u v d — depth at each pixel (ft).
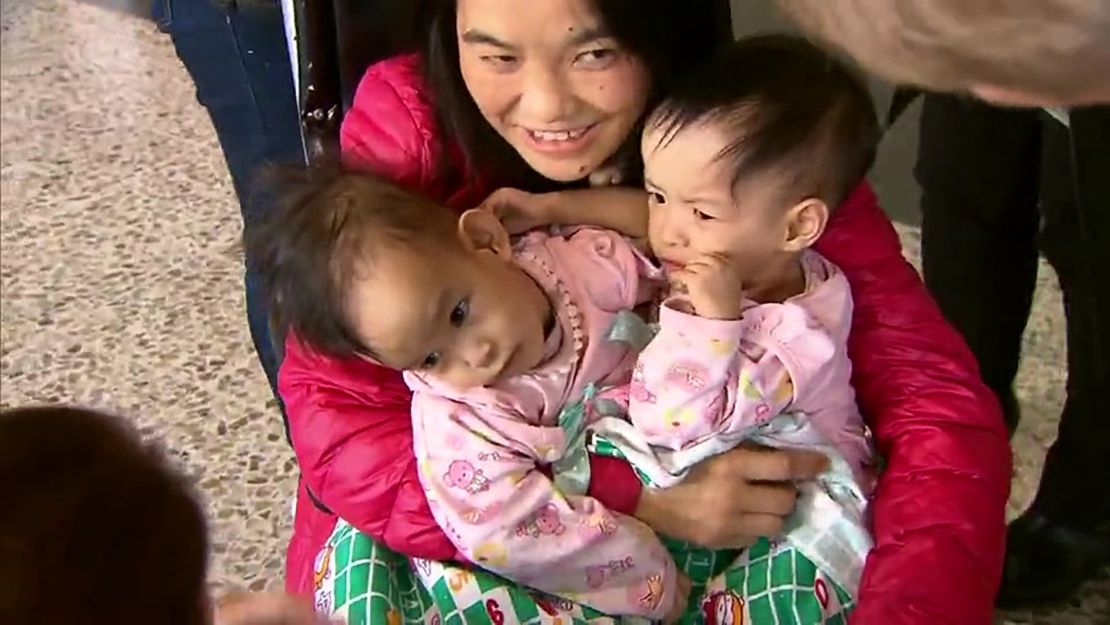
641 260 3.48
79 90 7.99
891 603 3.06
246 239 3.36
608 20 3.12
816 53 3.16
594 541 3.13
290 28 3.79
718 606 3.32
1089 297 4.08
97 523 1.60
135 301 6.47
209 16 4.60
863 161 3.24
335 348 3.23
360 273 3.06
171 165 7.36
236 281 6.54
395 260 3.06
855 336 3.56
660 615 3.24
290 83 4.58
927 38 1.63
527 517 3.12
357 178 3.20
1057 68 1.60
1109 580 4.96
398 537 3.26
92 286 6.58
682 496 3.22
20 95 7.97
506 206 3.51
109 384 6.02
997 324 4.80
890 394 3.47
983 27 1.59
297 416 3.44
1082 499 4.61
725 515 3.21
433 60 3.52
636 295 3.45
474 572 3.26
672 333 3.13
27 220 7.04
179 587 1.66
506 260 3.29
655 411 3.15
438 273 3.10
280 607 2.58
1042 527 4.79
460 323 3.16
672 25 3.25
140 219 6.99
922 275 4.93
